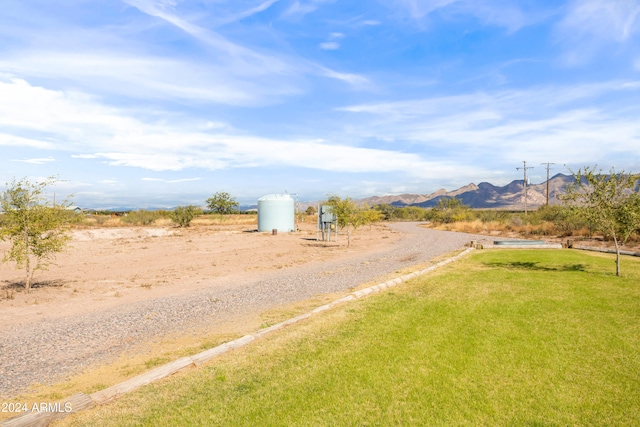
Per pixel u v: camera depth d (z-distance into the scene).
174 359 6.26
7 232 11.37
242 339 6.73
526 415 4.15
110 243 27.88
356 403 4.44
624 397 4.50
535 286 10.55
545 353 5.78
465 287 10.59
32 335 7.65
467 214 55.91
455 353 5.83
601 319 7.42
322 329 7.14
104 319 8.81
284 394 4.68
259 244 27.62
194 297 11.04
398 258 19.48
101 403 4.66
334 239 32.34
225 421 4.12
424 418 4.11
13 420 4.01
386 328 7.07
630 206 11.55
